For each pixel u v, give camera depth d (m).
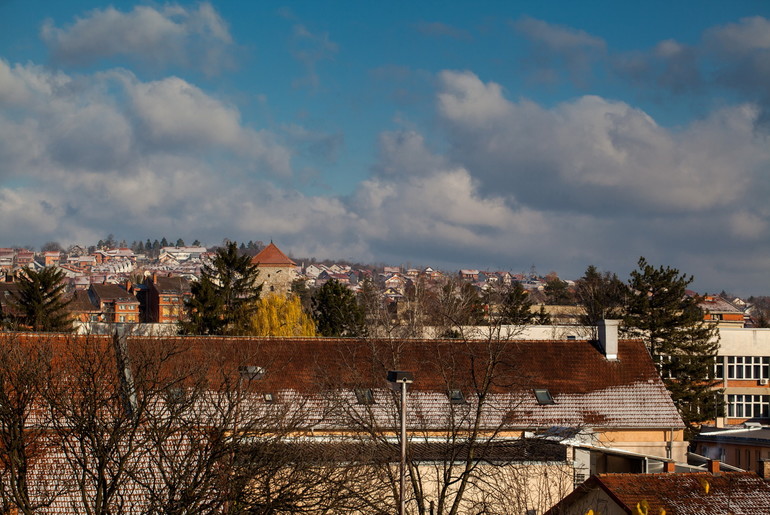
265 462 22.22
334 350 39.16
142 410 21.64
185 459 22.22
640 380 41.28
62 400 22.09
